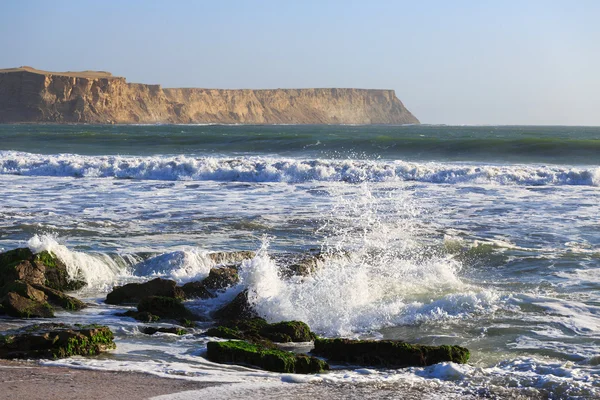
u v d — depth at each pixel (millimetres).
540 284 13656
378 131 121500
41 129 129375
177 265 14719
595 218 20578
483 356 9711
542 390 8031
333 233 18641
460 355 9320
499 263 15516
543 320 11211
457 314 11742
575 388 8031
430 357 9305
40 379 7996
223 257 15164
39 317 11477
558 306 11922
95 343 9516
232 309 11898
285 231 18938
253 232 18812
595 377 8461
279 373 8703
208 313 12094
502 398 7797
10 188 28188
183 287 13055
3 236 17875
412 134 97312
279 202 24234
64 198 25078
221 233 18656
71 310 12141
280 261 14727
